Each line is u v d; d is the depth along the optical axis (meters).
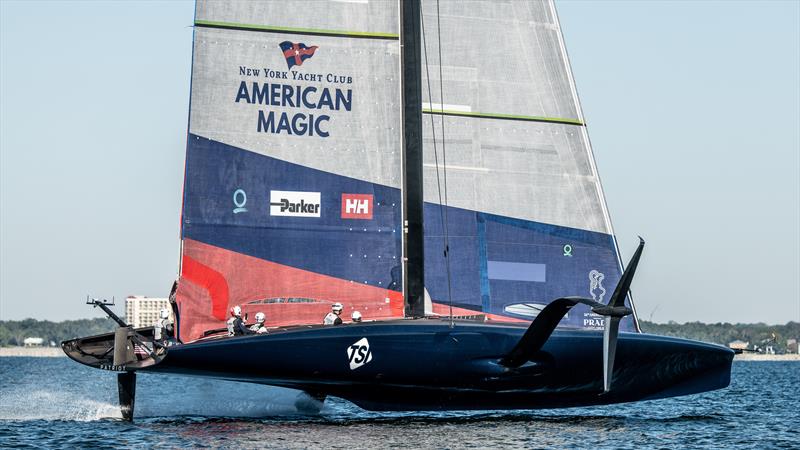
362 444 57.81
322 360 62.28
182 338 64.94
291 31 67.69
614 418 73.88
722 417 77.75
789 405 95.88
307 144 67.50
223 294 65.62
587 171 71.94
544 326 63.00
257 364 61.88
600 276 71.19
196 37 66.12
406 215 69.06
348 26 68.75
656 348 67.38
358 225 67.94
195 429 64.19
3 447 58.16
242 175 66.38
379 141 68.75
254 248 66.19
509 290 70.12
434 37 70.88
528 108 71.69
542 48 72.25
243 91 66.69
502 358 64.38
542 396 67.25
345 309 67.44
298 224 67.00
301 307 66.69
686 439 63.34
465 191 70.31
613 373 67.25
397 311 67.88
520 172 71.06
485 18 71.69
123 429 64.75
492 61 71.56
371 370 63.12
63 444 59.03
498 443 59.03
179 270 65.38
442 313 69.12
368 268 67.81
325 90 68.06
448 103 70.69
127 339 64.44
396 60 69.44
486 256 70.06
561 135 71.88
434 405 67.38
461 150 70.50
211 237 65.69
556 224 71.12
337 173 67.81
